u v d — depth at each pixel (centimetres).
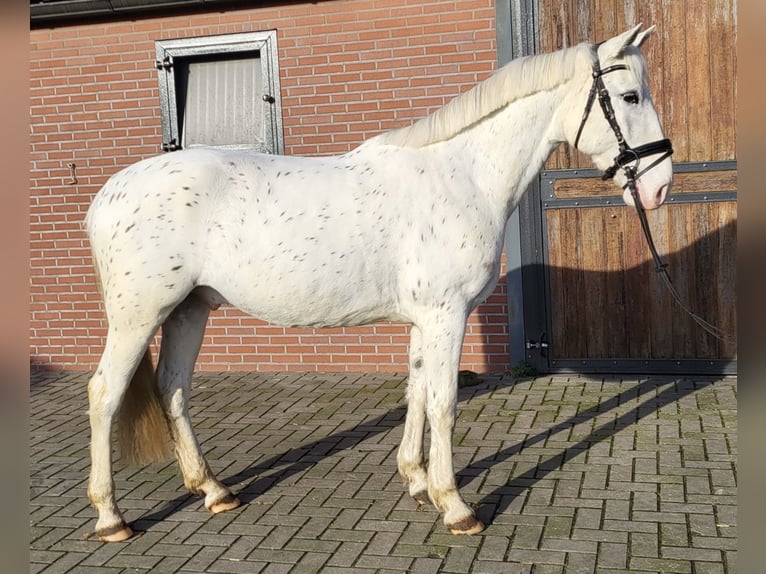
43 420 538
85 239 659
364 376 612
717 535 316
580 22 554
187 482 367
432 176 333
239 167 332
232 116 631
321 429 488
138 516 363
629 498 357
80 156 652
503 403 521
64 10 618
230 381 616
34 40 645
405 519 347
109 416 330
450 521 328
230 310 641
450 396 330
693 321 561
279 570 304
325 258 324
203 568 309
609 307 575
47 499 392
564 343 586
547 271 581
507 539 322
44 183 660
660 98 546
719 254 551
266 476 409
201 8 614
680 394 523
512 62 339
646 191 329
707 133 543
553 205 573
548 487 375
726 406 491
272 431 488
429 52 583
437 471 333
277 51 607
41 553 328
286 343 634
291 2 600
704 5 532
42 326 676
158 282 318
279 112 613
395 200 330
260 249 322
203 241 324
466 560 305
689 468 390
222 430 494
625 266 568
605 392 536
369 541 327
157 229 318
